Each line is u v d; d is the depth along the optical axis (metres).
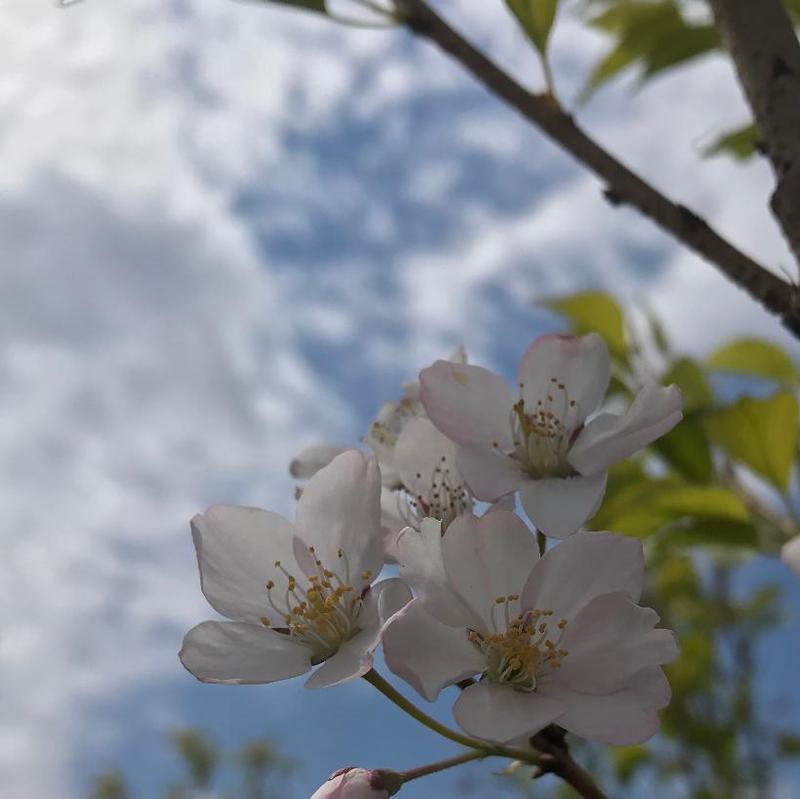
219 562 0.16
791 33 0.17
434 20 0.18
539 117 0.17
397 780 0.14
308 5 0.18
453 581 0.14
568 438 0.17
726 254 0.17
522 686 0.14
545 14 0.17
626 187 0.17
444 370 0.17
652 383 0.17
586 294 0.24
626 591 0.14
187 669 0.15
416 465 0.17
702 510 0.21
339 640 0.15
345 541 0.16
